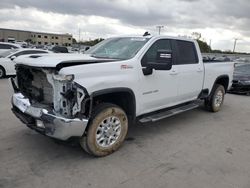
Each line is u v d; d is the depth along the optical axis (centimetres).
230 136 539
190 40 596
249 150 467
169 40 533
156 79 483
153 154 436
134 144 475
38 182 341
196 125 606
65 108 363
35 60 383
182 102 590
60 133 358
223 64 721
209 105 719
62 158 410
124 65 423
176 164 402
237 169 392
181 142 495
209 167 395
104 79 388
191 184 346
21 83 448
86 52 538
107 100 435
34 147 445
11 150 432
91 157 416
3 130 520
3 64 1285
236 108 812
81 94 359
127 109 454
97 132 404
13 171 366
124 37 533
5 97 827
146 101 473
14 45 1662
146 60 466
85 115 378
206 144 489
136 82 441
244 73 1148
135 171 377
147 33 537
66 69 351
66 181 345
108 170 377
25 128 533
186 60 579
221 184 349
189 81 582
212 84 686
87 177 357
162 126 588
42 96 405
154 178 359
